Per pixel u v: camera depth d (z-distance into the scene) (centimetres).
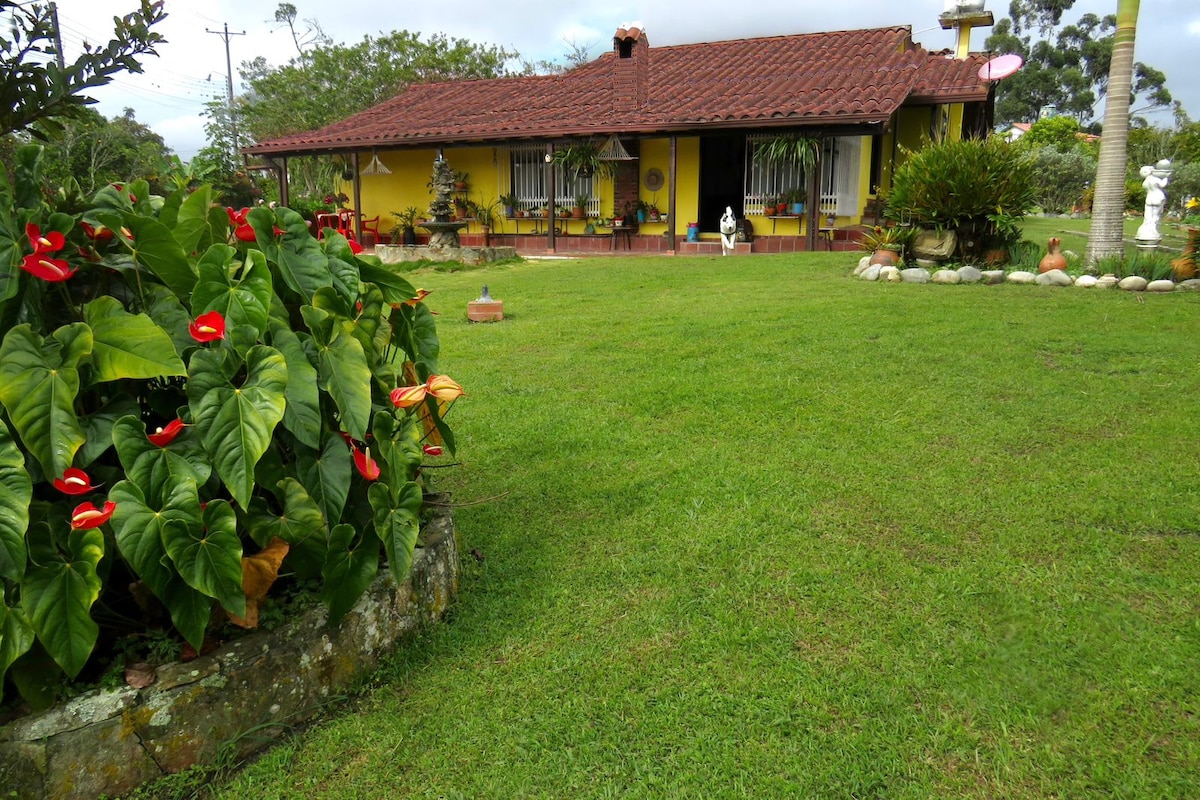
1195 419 430
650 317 760
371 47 3444
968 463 382
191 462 200
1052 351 580
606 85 1898
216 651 214
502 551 318
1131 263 894
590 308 839
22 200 219
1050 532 313
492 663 249
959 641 250
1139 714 217
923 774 200
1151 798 190
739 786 198
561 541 324
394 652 252
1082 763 202
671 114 1484
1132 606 264
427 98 2145
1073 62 5659
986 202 979
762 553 306
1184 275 869
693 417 464
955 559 297
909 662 241
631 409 484
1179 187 2745
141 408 219
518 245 1788
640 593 283
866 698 227
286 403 218
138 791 199
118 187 256
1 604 179
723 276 1042
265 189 2505
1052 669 236
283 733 221
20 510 179
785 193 1516
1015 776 199
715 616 267
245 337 213
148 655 212
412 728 222
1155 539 305
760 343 627
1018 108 5606
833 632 256
